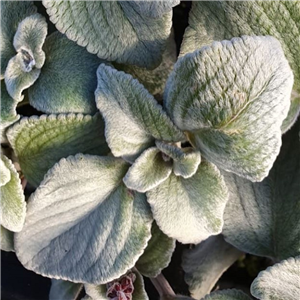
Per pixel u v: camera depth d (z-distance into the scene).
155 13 0.21
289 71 0.20
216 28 0.23
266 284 0.25
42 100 0.24
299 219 0.26
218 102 0.20
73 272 0.25
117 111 0.23
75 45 0.24
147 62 0.24
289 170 0.27
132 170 0.23
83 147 0.25
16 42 0.24
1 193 0.24
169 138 0.23
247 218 0.27
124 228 0.25
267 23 0.22
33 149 0.25
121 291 0.25
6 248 0.27
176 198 0.24
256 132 0.20
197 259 0.30
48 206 0.25
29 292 0.32
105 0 0.23
